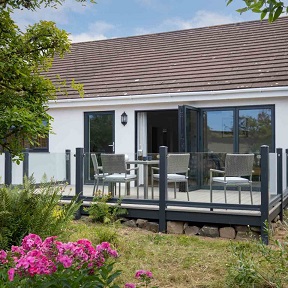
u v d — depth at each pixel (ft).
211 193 22.94
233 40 43.78
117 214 24.91
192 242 20.48
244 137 34.27
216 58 40.65
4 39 10.29
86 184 26.40
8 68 10.25
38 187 17.67
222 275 14.76
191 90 35.53
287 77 33.37
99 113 39.47
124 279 14.08
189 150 34.40
